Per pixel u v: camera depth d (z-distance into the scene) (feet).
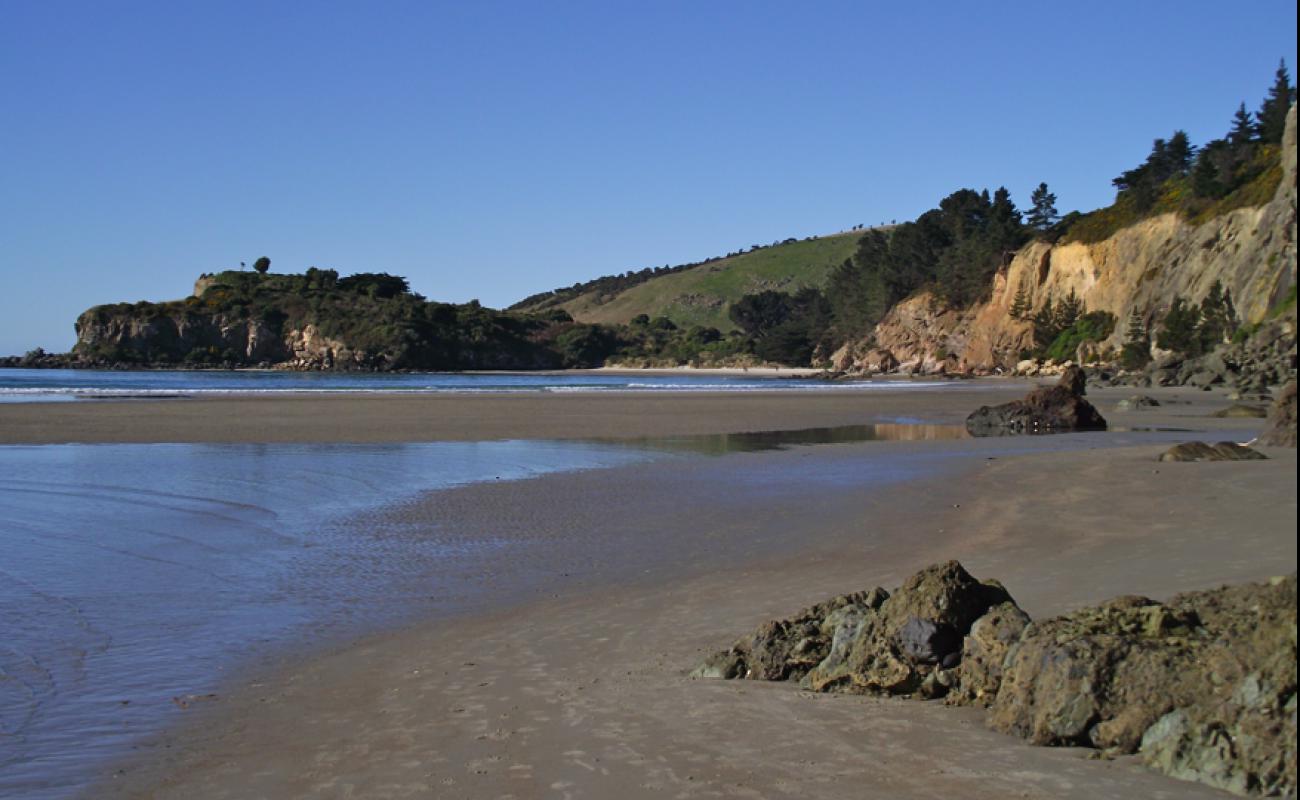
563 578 38.42
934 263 479.82
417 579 38.40
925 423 127.24
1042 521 46.80
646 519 51.57
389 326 577.02
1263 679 16.52
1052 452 79.51
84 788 18.94
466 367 602.03
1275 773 15.58
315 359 568.00
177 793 18.58
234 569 40.11
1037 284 372.17
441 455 84.28
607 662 26.86
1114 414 130.00
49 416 124.06
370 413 138.00
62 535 47.11
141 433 102.58
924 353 433.48
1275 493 50.11
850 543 43.75
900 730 20.12
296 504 57.06
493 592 36.22
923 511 51.90
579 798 17.46
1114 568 34.19
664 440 100.07
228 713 23.26
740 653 25.58
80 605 34.01
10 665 27.17
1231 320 230.89
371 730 21.77
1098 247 339.36
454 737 21.03
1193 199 300.81
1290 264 210.38
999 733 19.69
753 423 125.80
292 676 26.27
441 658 27.78
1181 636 19.26
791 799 16.90
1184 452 67.77
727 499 58.13
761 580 36.91
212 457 81.71
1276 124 306.35
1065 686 18.84
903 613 23.07
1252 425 111.86
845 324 518.78
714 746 19.71
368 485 65.21
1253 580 30.12
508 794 17.78
